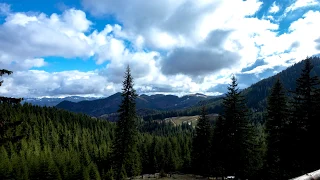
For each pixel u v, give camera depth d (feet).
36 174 209.46
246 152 105.91
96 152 303.07
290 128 84.69
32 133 387.34
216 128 137.28
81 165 229.66
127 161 126.31
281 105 89.35
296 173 80.07
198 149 165.07
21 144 306.76
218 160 138.00
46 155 261.44
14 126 43.34
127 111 120.98
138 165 254.27
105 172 267.18
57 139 390.21
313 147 79.61
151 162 293.43
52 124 442.50
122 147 123.44
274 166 92.73
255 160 118.83
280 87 90.79
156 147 298.76
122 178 195.00
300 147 82.74
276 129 89.56
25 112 494.59
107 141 401.08
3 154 255.29
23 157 250.16
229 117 107.96
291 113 87.71
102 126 514.68
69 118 528.22
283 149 86.74
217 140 131.13
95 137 421.18
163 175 191.11
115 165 130.00
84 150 301.02
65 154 285.84
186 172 219.20
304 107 80.94
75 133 428.56
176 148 297.33
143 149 303.27
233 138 107.55
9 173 207.62
